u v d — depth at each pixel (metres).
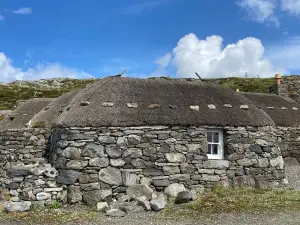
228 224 10.41
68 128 14.33
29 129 18.14
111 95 16.16
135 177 14.30
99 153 14.18
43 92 71.94
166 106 16.11
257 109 18.19
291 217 10.99
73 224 10.84
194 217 11.25
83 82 95.81
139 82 17.62
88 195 13.48
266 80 73.44
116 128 14.62
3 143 18.05
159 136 15.00
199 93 17.75
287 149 25.83
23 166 13.66
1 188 13.63
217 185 15.22
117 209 12.05
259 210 11.88
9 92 71.88
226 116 16.44
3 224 10.95
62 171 13.84
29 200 12.99
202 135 15.55
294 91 36.00
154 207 12.20
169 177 14.72
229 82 76.31
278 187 16.19
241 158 16.02
